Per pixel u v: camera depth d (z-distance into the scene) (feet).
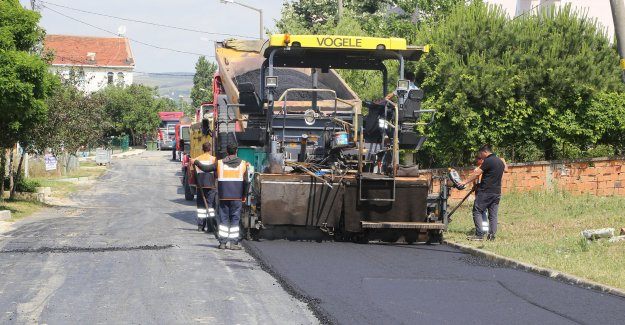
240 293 30.81
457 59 65.36
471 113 63.82
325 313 27.20
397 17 117.70
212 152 67.05
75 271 35.60
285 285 32.30
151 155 260.01
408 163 50.83
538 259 38.04
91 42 377.50
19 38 64.28
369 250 43.19
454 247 44.80
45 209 77.05
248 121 50.75
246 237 46.70
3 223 59.88
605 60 66.90
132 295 30.27
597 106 65.41
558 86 64.28
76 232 53.06
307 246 44.32
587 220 51.83
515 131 65.26
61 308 27.96
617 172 65.16
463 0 78.28
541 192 65.41
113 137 292.20
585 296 30.86
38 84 63.05
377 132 49.21
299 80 57.26
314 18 146.61
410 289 31.94
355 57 51.42
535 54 65.41
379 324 25.91
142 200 97.19
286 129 49.57
